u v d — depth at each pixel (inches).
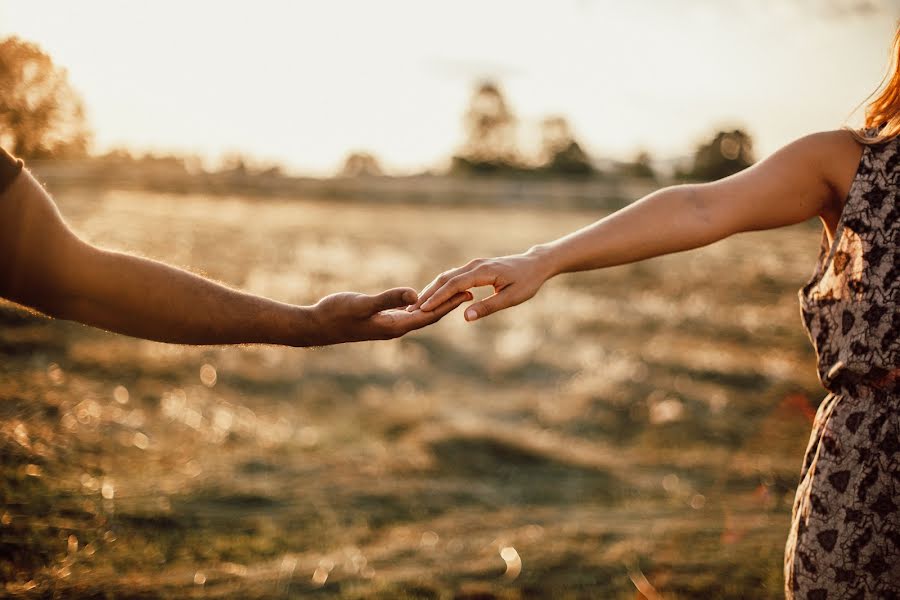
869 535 50.9
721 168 1493.6
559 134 2273.6
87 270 49.6
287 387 254.8
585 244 55.5
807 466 56.1
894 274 50.1
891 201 50.8
